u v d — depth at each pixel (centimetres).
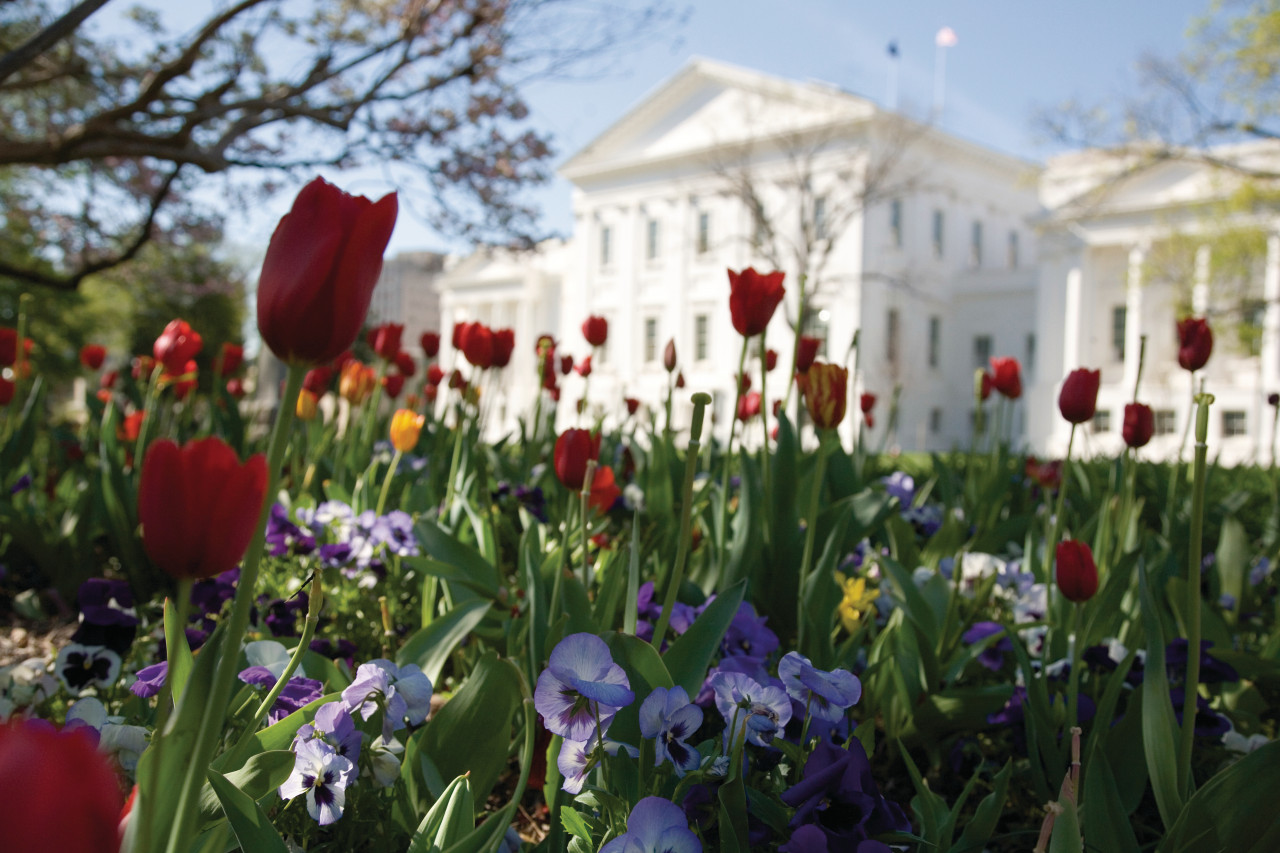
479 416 387
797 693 143
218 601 250
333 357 76
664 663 142
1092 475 491
